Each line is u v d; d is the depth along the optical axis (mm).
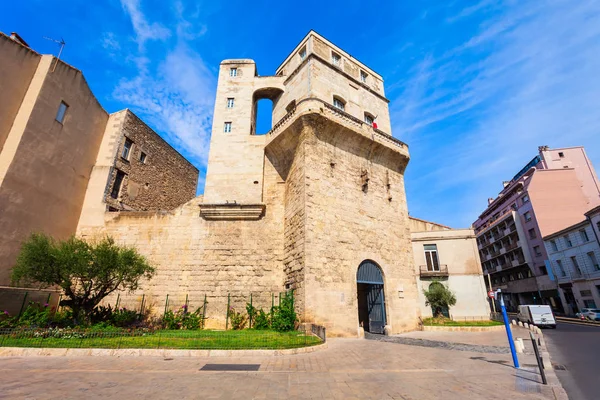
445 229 30016
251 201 18906
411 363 8367
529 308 25078
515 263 45500
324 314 14547
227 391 5656
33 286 15695
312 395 5465
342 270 16062
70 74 18969
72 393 5418
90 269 13062
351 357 9242
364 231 18172
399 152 21734
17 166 15328
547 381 6461
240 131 20766
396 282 18797
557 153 46375
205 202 18891
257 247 18078
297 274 15469
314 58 20125
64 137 18438
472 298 26062
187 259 17844
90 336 11250
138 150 24047
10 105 15914
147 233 18562
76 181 19297
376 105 23734
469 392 5684
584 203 40812
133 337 11375
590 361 9578
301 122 17406
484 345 12094
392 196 21172
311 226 15641
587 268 32938
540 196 42094
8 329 11680
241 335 12055
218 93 22078
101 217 19266
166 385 6023
